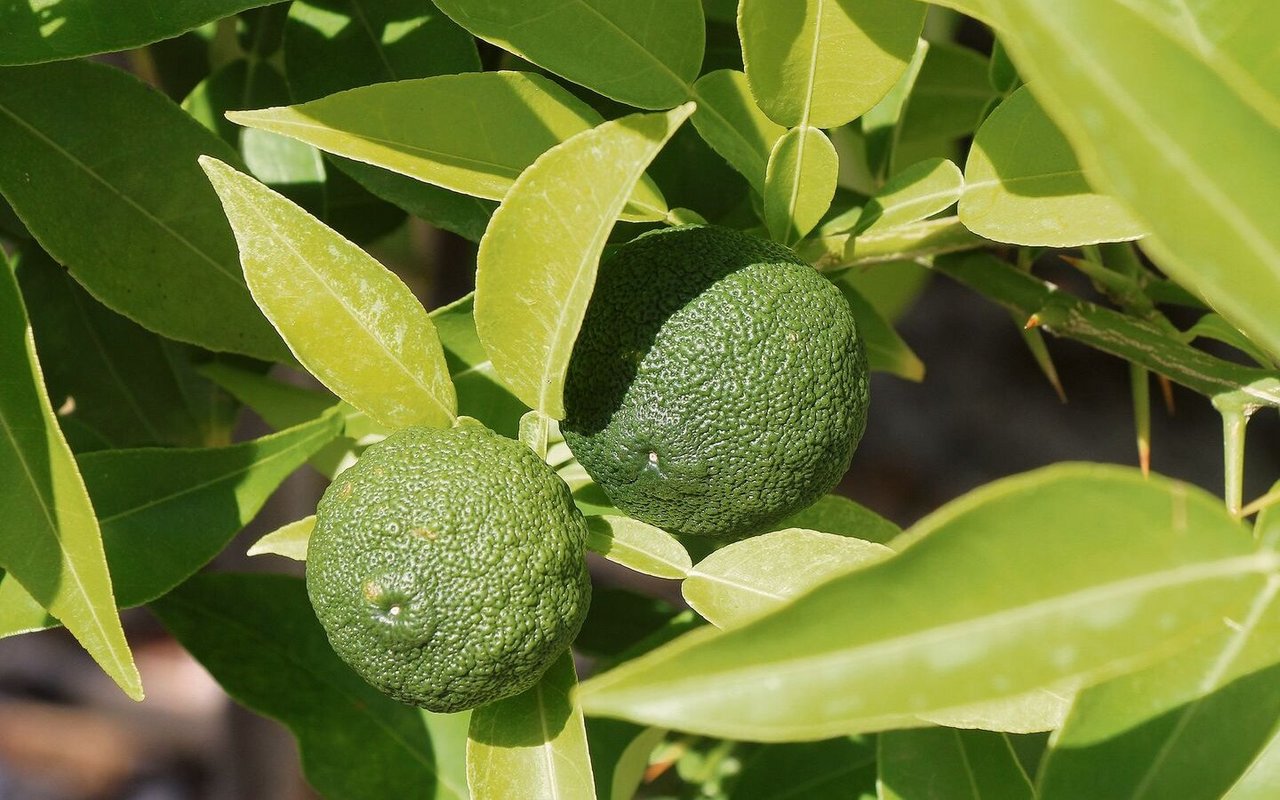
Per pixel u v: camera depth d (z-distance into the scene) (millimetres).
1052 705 470
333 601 461
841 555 477
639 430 471
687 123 559
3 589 501
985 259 537
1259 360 503
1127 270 542
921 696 400
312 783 572
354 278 482
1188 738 441
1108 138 390
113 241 523
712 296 470
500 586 457
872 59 480
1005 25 403
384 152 483
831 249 521
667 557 482
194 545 513
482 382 516
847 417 477
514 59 569
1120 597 405
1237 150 395
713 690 396
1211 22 419
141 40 498
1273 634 443
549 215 456
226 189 478
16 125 519
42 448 466
